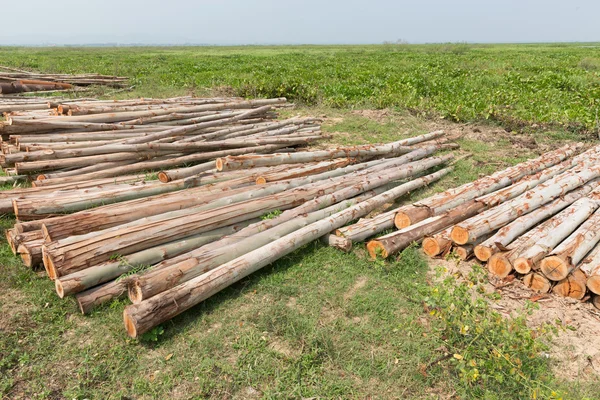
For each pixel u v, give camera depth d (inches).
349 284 176.7
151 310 141.0
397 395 126.5
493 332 131.0
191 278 162.1
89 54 1758.1
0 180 252.4
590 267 165.0
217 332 148.3
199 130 341.4
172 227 180.1
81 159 265.6
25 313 154.1
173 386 128.1
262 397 125.6
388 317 157.2
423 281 180.1
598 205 219.6
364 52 1979.6
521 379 126.3
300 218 205.6
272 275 179.3
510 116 455.8
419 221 214.1
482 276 182.9
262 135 351.3
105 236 167.2
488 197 228.1
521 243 183.0
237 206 204.4
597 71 965.2
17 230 189.6
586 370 137.3
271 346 143.8
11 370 132.3
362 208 223.1
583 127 429.7
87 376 131.0
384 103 530.3
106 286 160.1
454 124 452.8
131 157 280.8
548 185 234.5
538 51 1956.2
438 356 138.5
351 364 136.2
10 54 1642.5
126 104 384.8
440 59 1380.4
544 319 158.2
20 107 386.9
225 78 728.3
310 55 1733.5
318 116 486.9
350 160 291.0
